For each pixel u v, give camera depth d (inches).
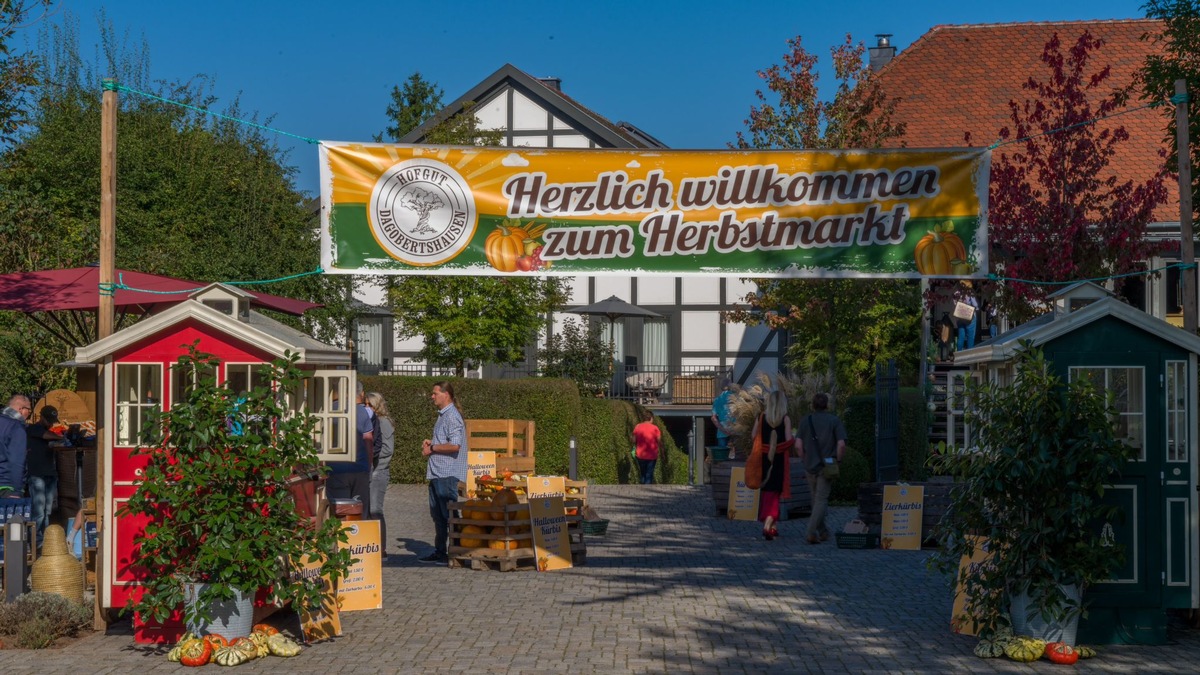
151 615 351.9
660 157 446.0
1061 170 698.8
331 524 354.3
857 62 924.6
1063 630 347.6
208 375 353.1
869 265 442.6
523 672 323.9
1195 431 365.7
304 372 358.9
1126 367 368.2
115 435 369.4
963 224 440.5
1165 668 334.3
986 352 405.7
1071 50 723.4
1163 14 615.8
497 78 1344.7
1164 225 1015.0
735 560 539.2
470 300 1108.5
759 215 444.1
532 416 957.2
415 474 940.0
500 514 509.0
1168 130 602.2
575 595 443.5
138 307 601.0
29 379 810.8
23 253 767.1
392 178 446.6
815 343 992.2
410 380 946.7
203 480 334.6
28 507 438.0
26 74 582.9
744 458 788.6
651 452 1023.6
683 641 363.3
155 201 1218.0
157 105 1325.0
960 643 363.6
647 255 446.6
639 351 1330.0
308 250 1090.7
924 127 1213.7
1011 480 350.3
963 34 1327.5
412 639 365.4
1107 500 365.1
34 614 361.7
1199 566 364.2
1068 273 682.2
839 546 581.6
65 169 1199.6
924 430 896.9
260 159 1206.9
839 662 338.6
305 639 357.7
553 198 446.9
